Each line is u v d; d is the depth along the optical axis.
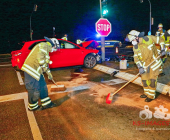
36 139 2.59
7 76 6.68
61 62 7.01
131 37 3.53
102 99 4.05
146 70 3.63
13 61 6.52
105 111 3.44
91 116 3.26
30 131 2.81
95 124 2.97
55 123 3.04
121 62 6.77
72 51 7.15
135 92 4.43
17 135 2.70
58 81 5.70
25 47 6.54
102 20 8.43
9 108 3.69
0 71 7.67
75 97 4.23
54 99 4.13
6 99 4.22
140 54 3.57
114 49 16.45
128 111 3.40
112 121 3.05
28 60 3.28
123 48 18.09
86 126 2.92
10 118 3.24
